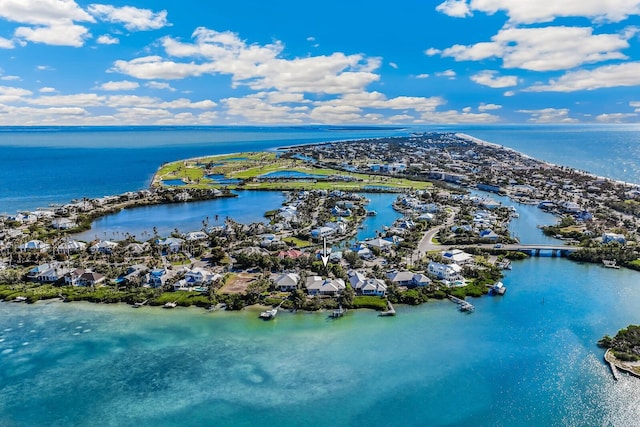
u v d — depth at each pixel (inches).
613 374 3718.0
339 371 3821.4
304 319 4753.9
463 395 3503.9
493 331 4485.7
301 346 4217.5
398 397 3491.6
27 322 4749.0
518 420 3225.9
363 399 3474.4
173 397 3521.2
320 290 5275.6
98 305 5147.6
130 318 4817.9
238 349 4180.6
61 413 3361.2
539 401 3420.3
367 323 4662.9
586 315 4842.5
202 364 3949.3
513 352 4094.5
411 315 4847.4
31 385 3688.5
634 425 3144.7
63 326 4653.1
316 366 3895.2
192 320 4753.9
